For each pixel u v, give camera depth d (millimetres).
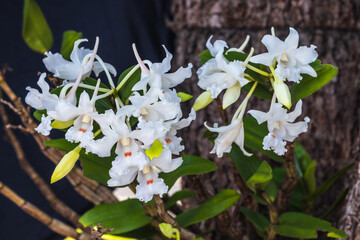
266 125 719
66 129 636
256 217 818
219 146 664
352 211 762
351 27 889
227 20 889
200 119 915
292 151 710
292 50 626
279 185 849
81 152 661
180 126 618
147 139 590
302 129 645
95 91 601
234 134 661
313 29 880
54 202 805
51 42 726
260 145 717
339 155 906
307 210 854
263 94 688
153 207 722
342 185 904
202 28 914
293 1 866
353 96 900
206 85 656
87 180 796
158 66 595
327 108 895
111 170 602
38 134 766
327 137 903
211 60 660
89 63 619
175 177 688
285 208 793
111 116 583
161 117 601
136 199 758
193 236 722
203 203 766
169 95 600
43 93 586
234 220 803
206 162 700
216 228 855
